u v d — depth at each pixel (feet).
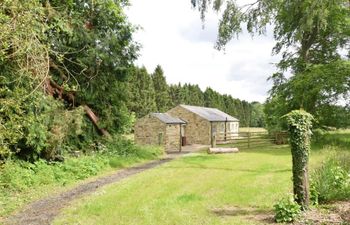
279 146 89.20
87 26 58.90
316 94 78.64
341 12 72.90
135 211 26.12
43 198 31.99
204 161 61.46
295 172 24.70
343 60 75.61
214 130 132.16
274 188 33.73
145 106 192.03
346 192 27.40
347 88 75.82
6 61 33.09
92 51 55.93
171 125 111.04
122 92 69.10
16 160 41.32
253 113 286.87
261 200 28.96
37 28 33.88
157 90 219.61
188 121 131.03
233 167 51.85
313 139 82.79
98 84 61.57
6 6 25.80
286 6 46.47
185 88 253.44
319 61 86.74
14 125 29.53
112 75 63.57
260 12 50.14
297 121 24.66
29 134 39.91
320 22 46.09
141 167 57.11
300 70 87.10
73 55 54.95
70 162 47.09
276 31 80.23
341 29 77.92
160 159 71.82
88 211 26.53
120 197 31.42
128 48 65.67
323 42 85.51
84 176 44.55
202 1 48.42
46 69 33.24
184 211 25.96
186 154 84.64
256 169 48.85
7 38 26.84
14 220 24.73
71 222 23.80
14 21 26.32
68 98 60.03
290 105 86.22
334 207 25.25
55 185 38.24
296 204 23.22
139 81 193.47
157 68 222.89
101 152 60.34
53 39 48.32
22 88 33.86
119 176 46.52
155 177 43.55
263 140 96.17
